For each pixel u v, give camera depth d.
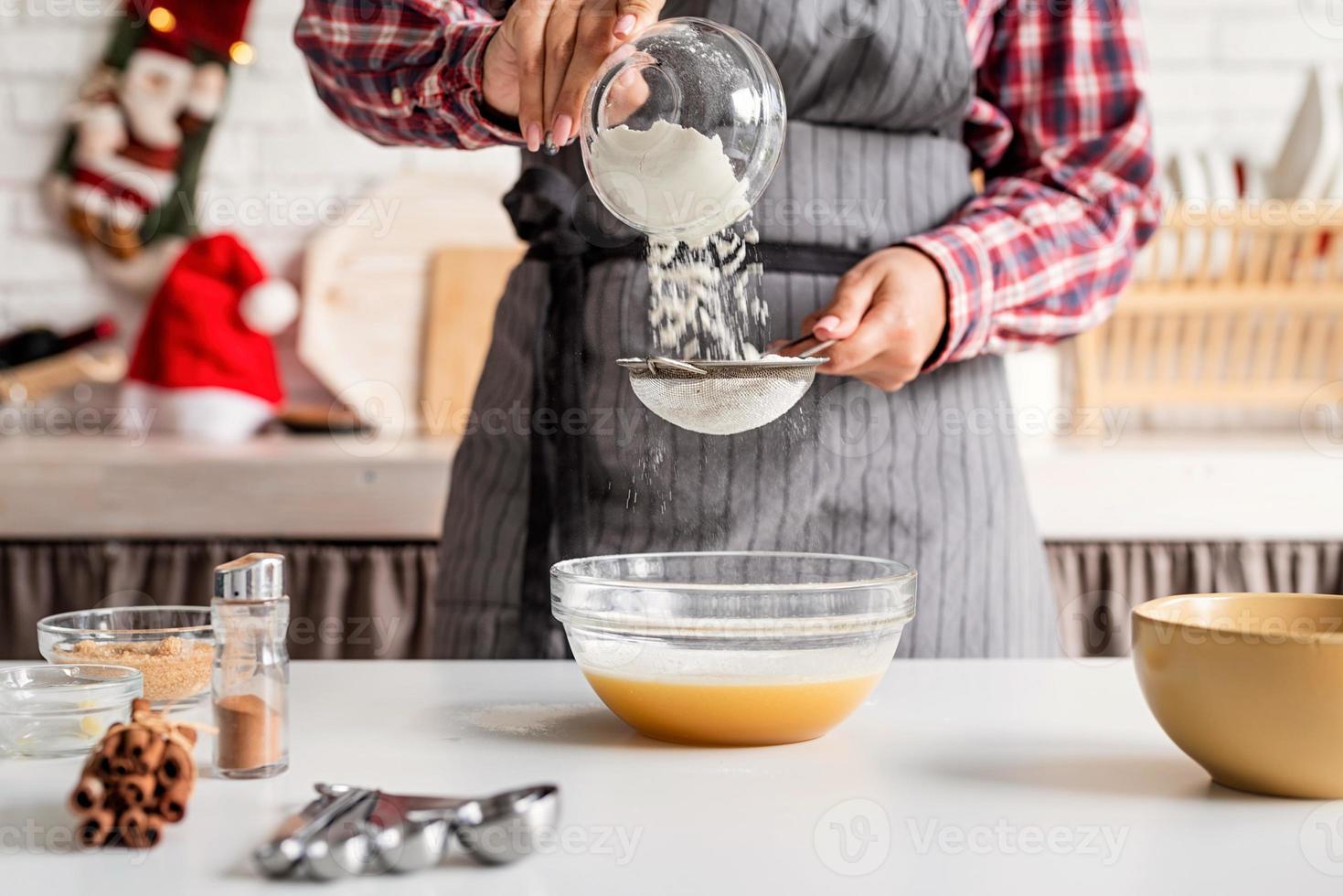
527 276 1.05
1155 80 2.34
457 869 0.51
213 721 0.65
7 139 2.32
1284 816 0.58
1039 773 0.65
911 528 1.06
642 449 1.00
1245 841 0.55
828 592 0.68
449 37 0.90
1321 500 1.75
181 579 1.75
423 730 0.74
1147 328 1.98
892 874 0.51
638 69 0.74
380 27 0.94
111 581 1.74
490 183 2.31
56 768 0.66
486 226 2.31
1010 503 1.12
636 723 0.71
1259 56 2.34
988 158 1.19
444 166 2.31
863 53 1.01
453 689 0.85
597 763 0.67
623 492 1.01
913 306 0.92
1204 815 0.59
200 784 0.62
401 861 0.50
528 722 0.75
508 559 1.06
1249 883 0.50
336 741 0.71
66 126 2.32
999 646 1.10
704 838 0.55
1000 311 1.01
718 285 0.93
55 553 1.75
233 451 1.86
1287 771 0.60
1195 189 2.09
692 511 1.01
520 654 1.05
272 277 2.36
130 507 1.75
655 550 1.01
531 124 0.80
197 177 2.31
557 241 1.02
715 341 0.94
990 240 1.01
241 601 0.63
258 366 2.24
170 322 2.21
